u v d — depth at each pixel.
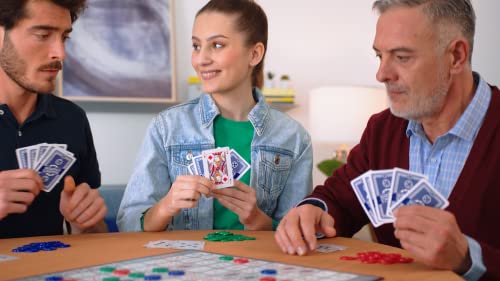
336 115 3.42
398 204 1.29
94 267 1.12
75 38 3.50
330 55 4.03
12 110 1.77
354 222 1.75
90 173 1.99
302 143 2.05
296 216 1.40
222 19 1.88
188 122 1.96
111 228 3.11
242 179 1.94
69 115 1.90
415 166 1.60
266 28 2.05
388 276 1.06
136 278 1.02
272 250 1.31
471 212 1.45
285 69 3.97
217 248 1.33
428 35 1.38
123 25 3.59
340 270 1.10
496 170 1.44
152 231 1.63
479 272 1.14
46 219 1.80
